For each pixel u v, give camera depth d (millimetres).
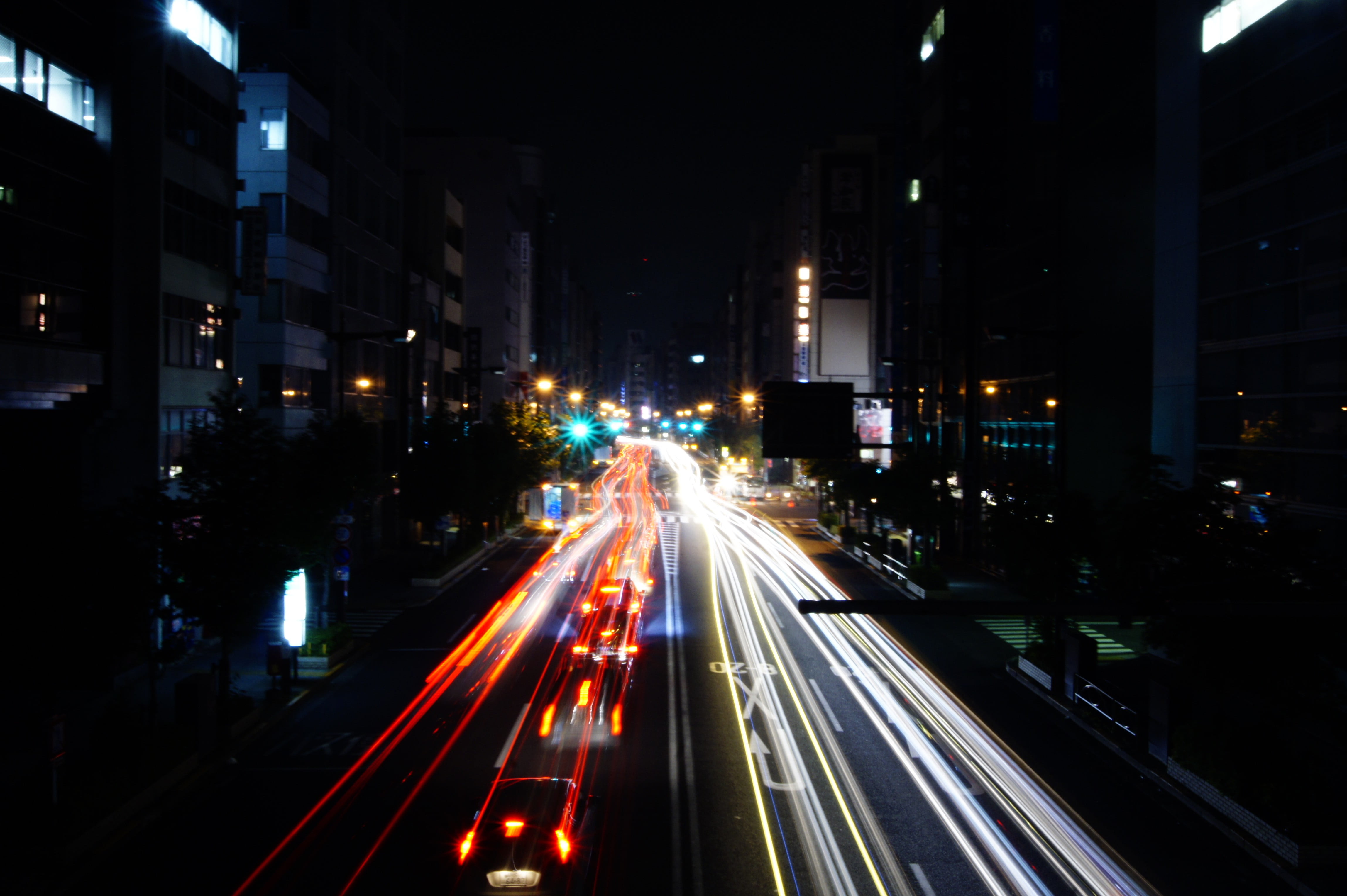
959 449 56906
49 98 26188
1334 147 24281
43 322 25875
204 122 32750
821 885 14797
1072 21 41312
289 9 47312
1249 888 15094
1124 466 36094
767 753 21125
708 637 33938
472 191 100812
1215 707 25406
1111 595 21141
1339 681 17625
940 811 17984
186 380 31312
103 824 16297
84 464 28344
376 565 50906
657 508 86625
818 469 64875
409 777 19453
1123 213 36656
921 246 61594
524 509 74188
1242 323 28516
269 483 23188
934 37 58875
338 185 47969
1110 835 17078
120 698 19516
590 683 27203
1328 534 24516
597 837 14102
